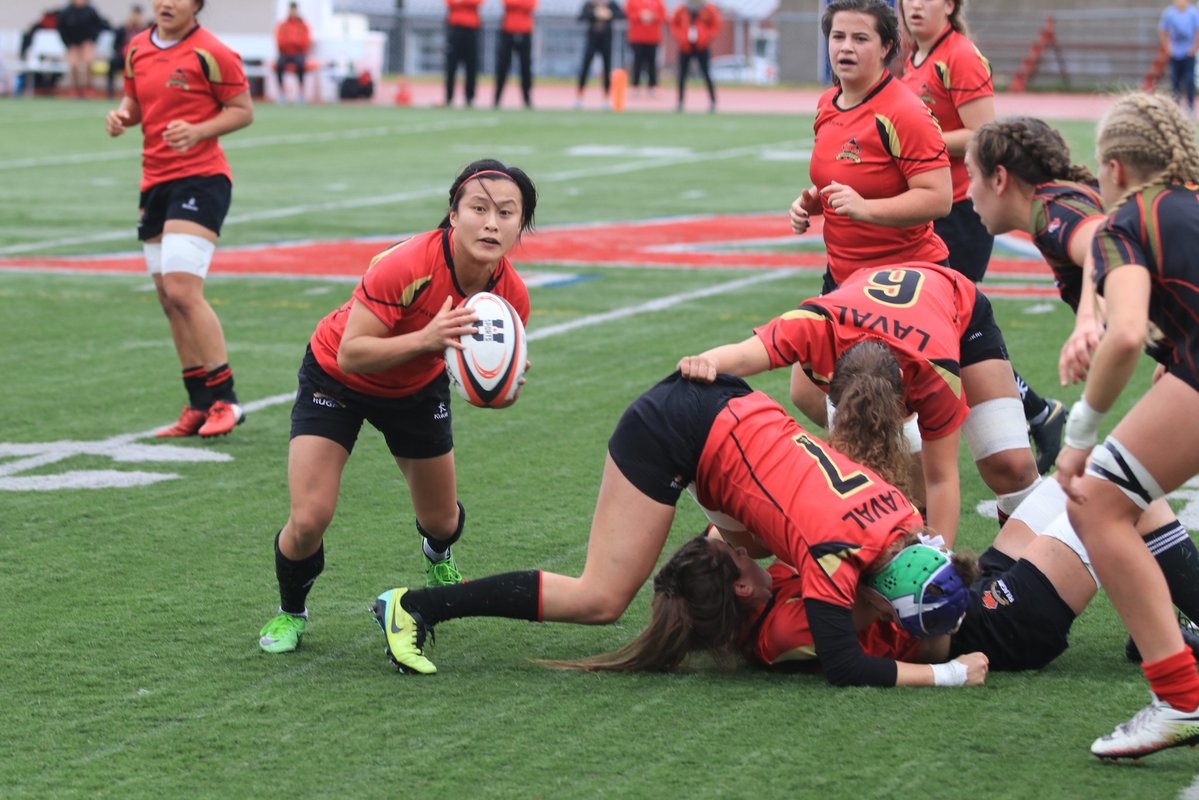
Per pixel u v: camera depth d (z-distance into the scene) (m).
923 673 17.80
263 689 18.06
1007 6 156.38
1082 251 17.69
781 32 174.88
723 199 71.50
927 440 20.38
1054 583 18.22
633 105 138.12
